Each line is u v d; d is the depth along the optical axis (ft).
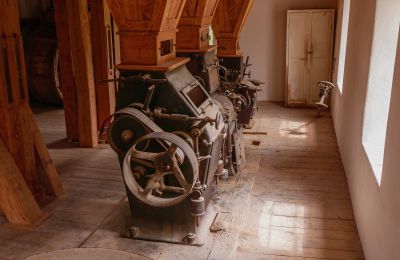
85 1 18.60
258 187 15.42
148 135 10.37
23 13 30.91
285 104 28.76
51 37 28.45
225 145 15.44
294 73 28.30
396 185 7.95
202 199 11.25
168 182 11.76
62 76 20.20
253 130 22.82
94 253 7.72
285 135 21.93
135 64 11.41
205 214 13.05
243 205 13.84
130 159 11.15
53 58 27.55
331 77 27.61
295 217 13.15
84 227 12.57
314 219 13.02
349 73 16.61
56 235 12.12
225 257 10.94
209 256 11.00
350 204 14.05
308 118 25.43
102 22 19.44
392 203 8.18
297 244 11.61
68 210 13.67
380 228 9.18
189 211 11.53
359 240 11.83
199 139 11.41
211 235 11.97
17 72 13.32
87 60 19.06
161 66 11.10
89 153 19.27
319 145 20.29
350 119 15.55
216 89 16.38
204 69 15.43
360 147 12.61
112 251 7.77
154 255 11.08
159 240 11.68
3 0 12.51
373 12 11.52
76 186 15.62
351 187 14.35
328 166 17.54
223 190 15.01
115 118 11.17
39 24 31.30
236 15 19.97
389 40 11.51
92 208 13.80
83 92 19.40
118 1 10.89
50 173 14.55
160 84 11.17
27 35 29.86
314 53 27.84
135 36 11.26
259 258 10.96
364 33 12.96
